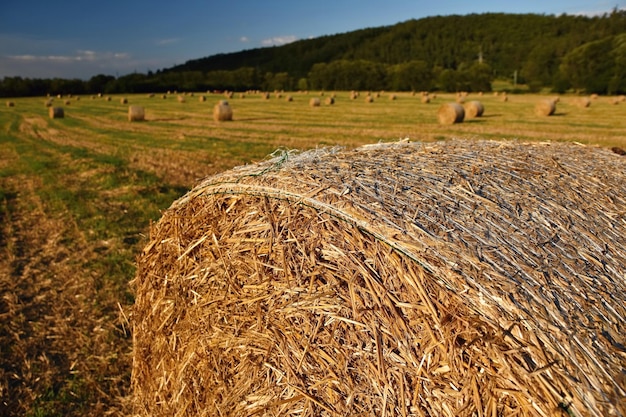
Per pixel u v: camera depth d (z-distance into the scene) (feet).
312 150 13.03
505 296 6.53
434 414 6.58
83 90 308.40
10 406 13.38
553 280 7.14
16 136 80.53
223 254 9.84
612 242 8.78
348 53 448.24
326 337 7.75
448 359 6.48
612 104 142.31
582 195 10.43
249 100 195.00
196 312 10.66
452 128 74.69
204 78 335.67
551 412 5.74
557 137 60.80
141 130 85.61
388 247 7.34
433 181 9.57
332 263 7.85
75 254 24.50
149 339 12.87
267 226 8.95
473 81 256.93
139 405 13.30
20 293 20.18
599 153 14.82
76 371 14.87
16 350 15.93
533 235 8.21
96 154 56.80
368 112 116.78
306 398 8.02
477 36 406.41
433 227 7.64
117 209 32.50
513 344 6.12
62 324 17.52
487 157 12.21
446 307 6.65
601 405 5.69
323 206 8.20
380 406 7.11
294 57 492.13
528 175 10.98
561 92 231.71
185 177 41.91
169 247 11.87
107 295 19.76
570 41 276.82
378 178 9.39
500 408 6.12
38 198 36.37
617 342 6.49
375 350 7.17
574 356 6.07
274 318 8.57
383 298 7.16
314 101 144.56
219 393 9.93
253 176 9.87
